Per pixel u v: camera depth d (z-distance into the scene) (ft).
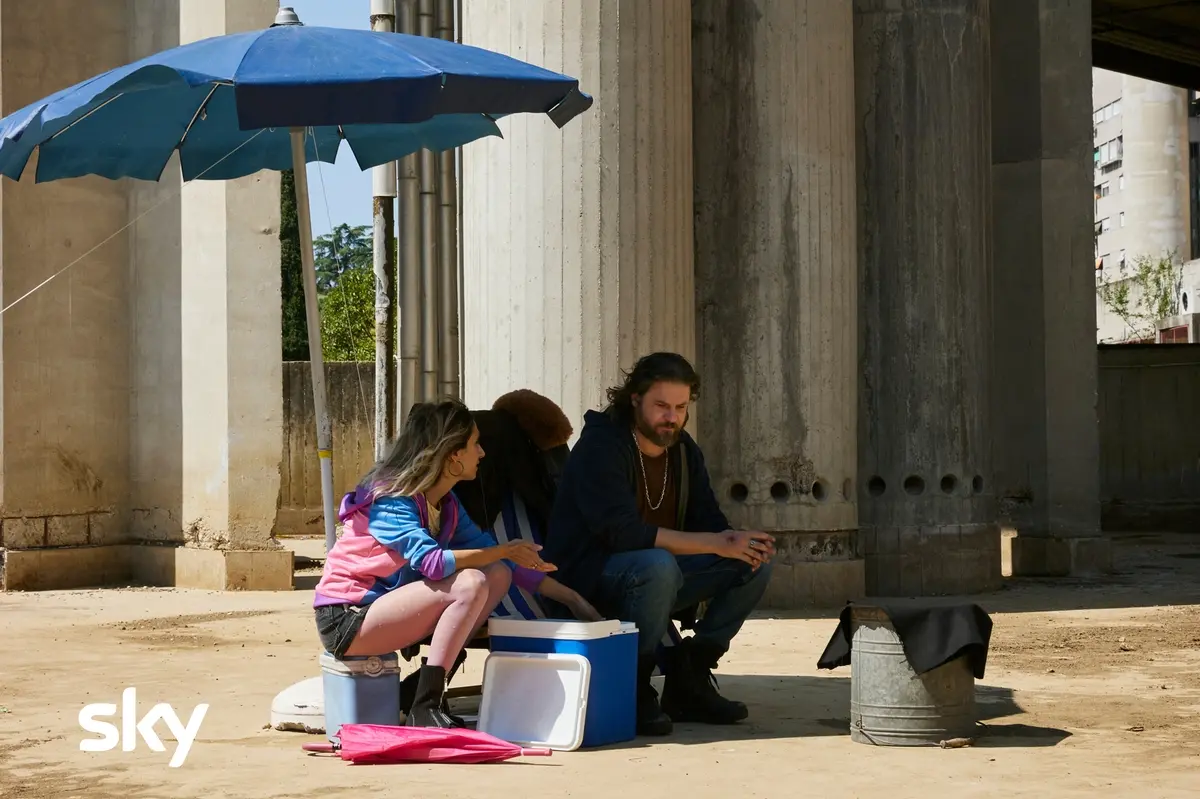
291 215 144.15
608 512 27.73
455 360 55.11
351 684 26.40
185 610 54.08
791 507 52.95
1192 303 268.21
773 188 52.95
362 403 104.06
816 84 53.47
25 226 63.98
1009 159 67.41
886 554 57.11
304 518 102.78
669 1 48.47
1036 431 66.59
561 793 22.43
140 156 33.27
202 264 63.31
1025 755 25.52
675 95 48.52
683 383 28.37
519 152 47.26
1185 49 126.31
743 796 22.20
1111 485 100.27
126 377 66.59
